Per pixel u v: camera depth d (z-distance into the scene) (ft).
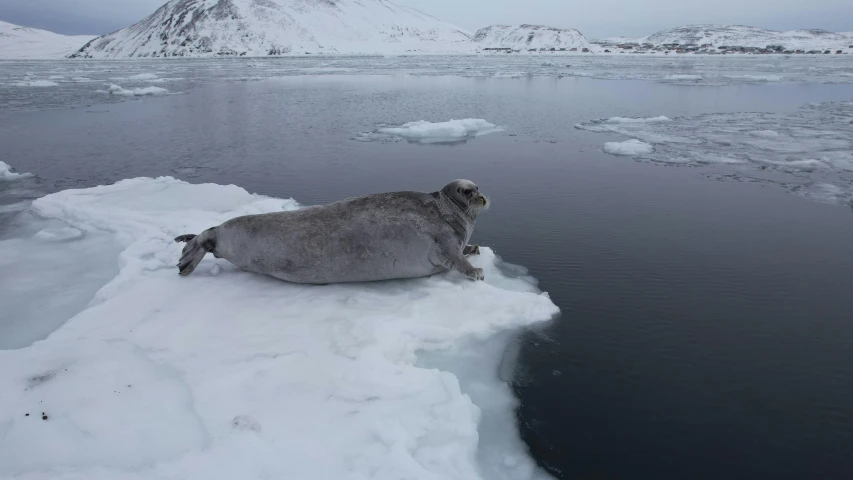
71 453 6.71
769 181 23.62
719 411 8.75
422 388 8.61
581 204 20.13
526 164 27.27
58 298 12.28
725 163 27.25
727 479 7.36
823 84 75.25
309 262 12.42
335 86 79.41
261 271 13.01
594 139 34.55
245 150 31.58
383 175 25.03
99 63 196.34
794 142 32.58
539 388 9.37
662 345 10.67
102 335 10.02
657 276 13.82
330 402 8.05
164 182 22.40
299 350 9.53
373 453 6.98
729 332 11.14
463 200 13.30
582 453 7.84
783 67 123.34
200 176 25.22
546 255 15.21
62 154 30.58
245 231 12.82
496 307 11.64
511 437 8.16
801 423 8.46
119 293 11.99
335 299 11.82
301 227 12.48
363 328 10.28
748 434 8.23
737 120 42.09
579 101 56.85
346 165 27.30
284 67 147.23
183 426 7.32
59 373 8.35
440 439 7.55
